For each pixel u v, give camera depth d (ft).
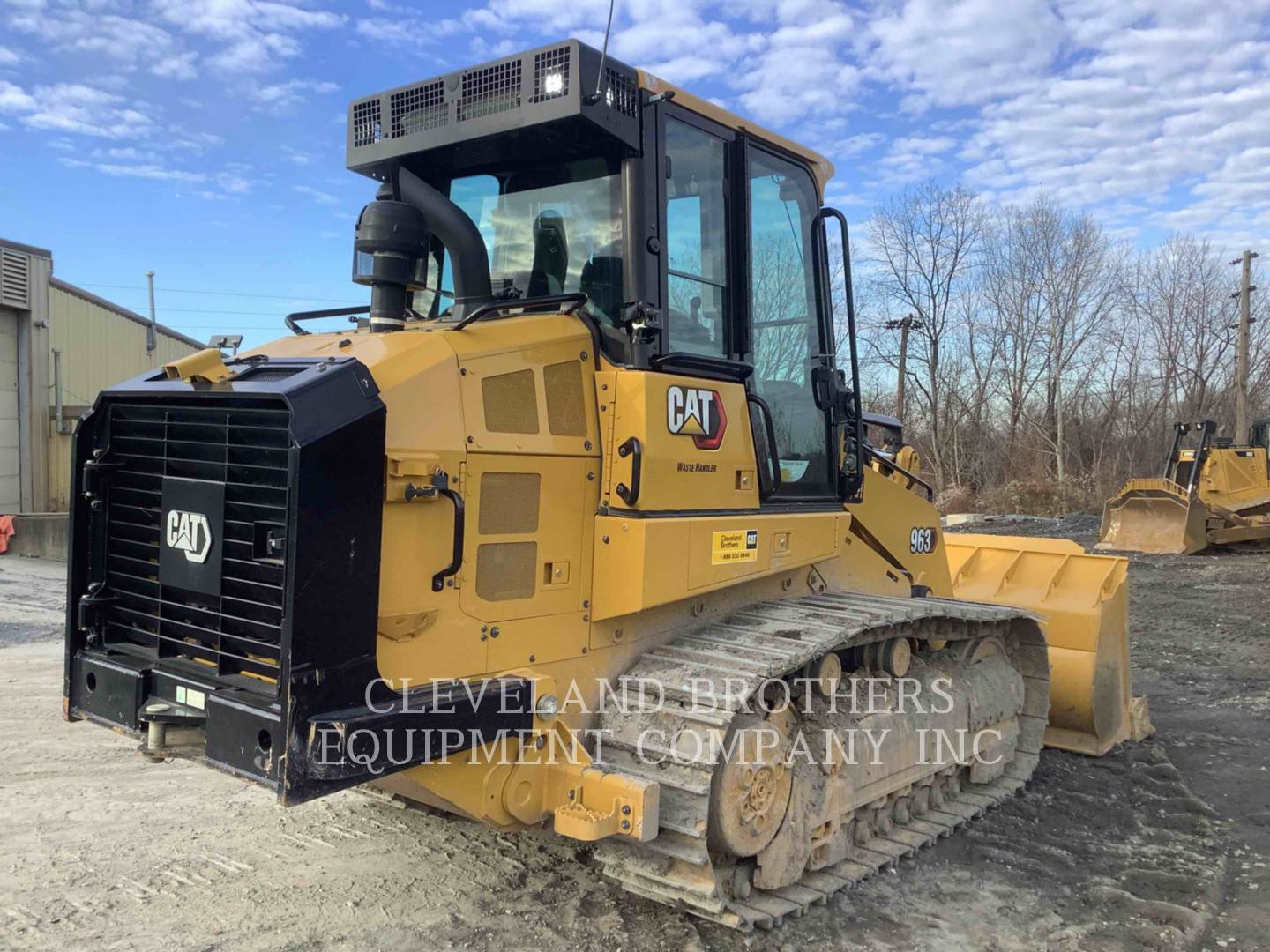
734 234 13.21
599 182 12.14
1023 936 12.15
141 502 10.66
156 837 13.93
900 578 17.60
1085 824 16.14
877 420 22.79
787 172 14.71
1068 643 19.77
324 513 8.74
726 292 13.16
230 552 9.53
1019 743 18.43
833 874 13.28
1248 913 12.92
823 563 15.55
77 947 10.85
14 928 11.21
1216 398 111.86
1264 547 57.26
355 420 8.98
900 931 12.17
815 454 14.84
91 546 11.12
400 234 10.89
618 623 11.91
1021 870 14.23
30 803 15.15
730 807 11.13
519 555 10.76
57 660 24.95
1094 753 19.61
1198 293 112.37
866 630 13.61
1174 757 19.83
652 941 11.43
